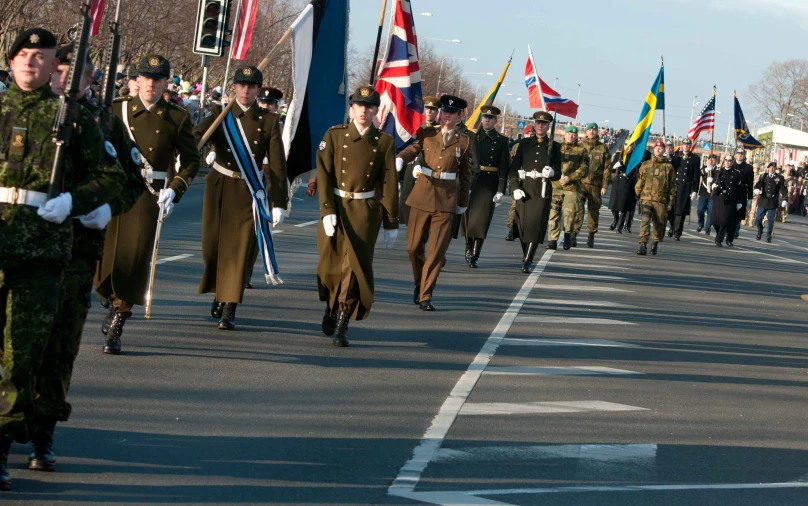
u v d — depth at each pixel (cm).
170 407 1305
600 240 4538
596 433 1326
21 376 954
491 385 1559
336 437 1230
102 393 1345
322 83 2097
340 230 1778
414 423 1314
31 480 1003
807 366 1942
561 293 2667
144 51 7925
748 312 2659
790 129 14450
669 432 1357
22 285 961
